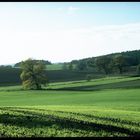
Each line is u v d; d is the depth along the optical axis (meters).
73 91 105.44
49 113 26.95
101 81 142.62
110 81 138.38
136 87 104.94
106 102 61.75
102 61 192.62
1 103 69.50
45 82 123.19
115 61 190.38
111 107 46.16
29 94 99.75
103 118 26.23
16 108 30.17
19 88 130.12
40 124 22.38
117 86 114.25
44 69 124.00
